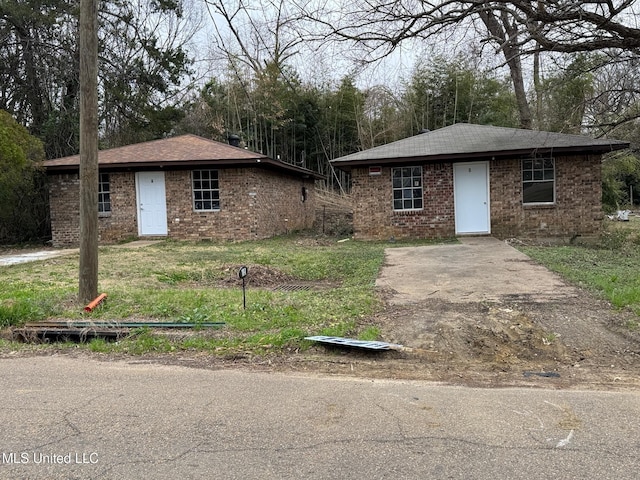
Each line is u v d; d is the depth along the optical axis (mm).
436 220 16016
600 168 14891
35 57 23172
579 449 3203
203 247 15359
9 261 13062
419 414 3812
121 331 6293
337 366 5133
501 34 12367
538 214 15320
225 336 6000
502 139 16109
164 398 4207
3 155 14336
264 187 17906
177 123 29719
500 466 2990
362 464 3033
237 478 2895
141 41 25312
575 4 9250
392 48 11312
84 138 7457
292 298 7676
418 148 16328
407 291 7984
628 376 4773
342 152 35000
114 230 17375
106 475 2949
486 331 5914
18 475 2957
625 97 12273
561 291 7535
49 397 4258
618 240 14664
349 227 20891
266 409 3939
